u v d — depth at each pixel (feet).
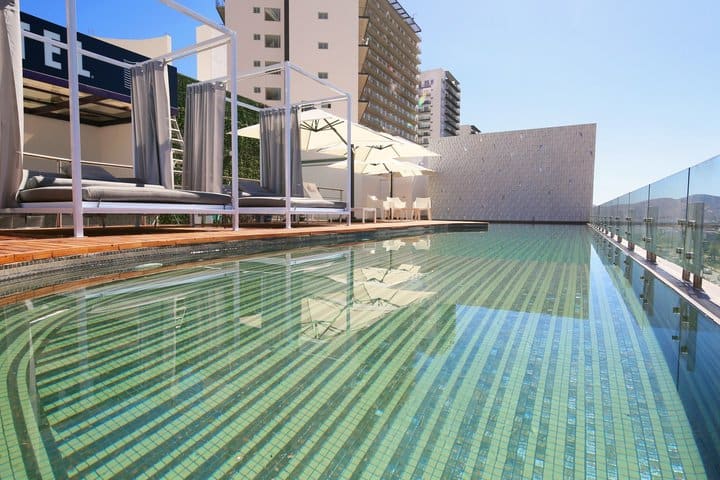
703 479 3.23
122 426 3.89
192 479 3.15
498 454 3.57
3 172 13.61
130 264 11.69
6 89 13.51
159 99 18.65
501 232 36.32
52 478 3.13
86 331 6.65
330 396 4.59
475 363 5.63
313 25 94.79
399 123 176.76
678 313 8.35
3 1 13.17
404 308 8.55
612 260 16.97
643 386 4.94
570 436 3.87
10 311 7.66
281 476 3.22
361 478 3.22
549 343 6.48
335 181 44.34
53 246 10.34
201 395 4.55
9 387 4.68
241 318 7.59
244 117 33.68
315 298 9.27
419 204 42.68
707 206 9.26
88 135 26.40
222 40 17.21
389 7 162.91
